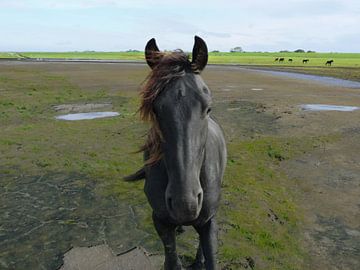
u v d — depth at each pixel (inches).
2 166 312.7
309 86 1058.1
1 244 188.1
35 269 167.2
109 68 1846.7
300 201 256.5
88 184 272.7
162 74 98.7
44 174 294.7
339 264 179.3
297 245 195.6
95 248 184.2
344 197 264.5
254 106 653.3
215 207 124.2
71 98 737.6
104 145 385.4
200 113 97.7
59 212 225.3
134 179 152.9
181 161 94.5
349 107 660.7
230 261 172.7
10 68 1678.2
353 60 3570.4
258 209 232.5
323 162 345.1
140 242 190.1
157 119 99.8
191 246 184.2
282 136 434.0
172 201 95.2
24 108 608.7
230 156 349.1
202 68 104.0
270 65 2509.8
